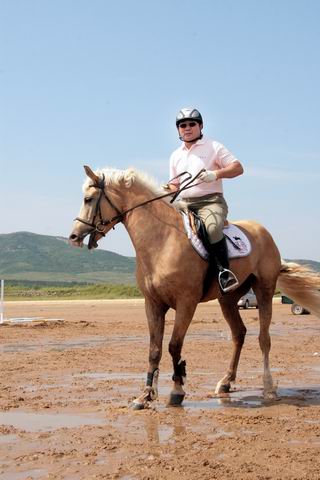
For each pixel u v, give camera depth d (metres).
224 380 9.05
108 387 9.43
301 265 9.47
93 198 8.06
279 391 9.20
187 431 6.66
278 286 9.64
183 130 8.46
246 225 9.25
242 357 12.98
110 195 8.08
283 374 10.77
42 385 9.65
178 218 8.05
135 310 35.84
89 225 8.05
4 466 5.44
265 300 9.11
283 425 6.95
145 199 8.08
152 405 7.95
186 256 7.82
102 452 5.85
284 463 5.50
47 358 12.84
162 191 8.22
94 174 8.03
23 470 5.33
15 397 8.59
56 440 6.31
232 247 8.45
